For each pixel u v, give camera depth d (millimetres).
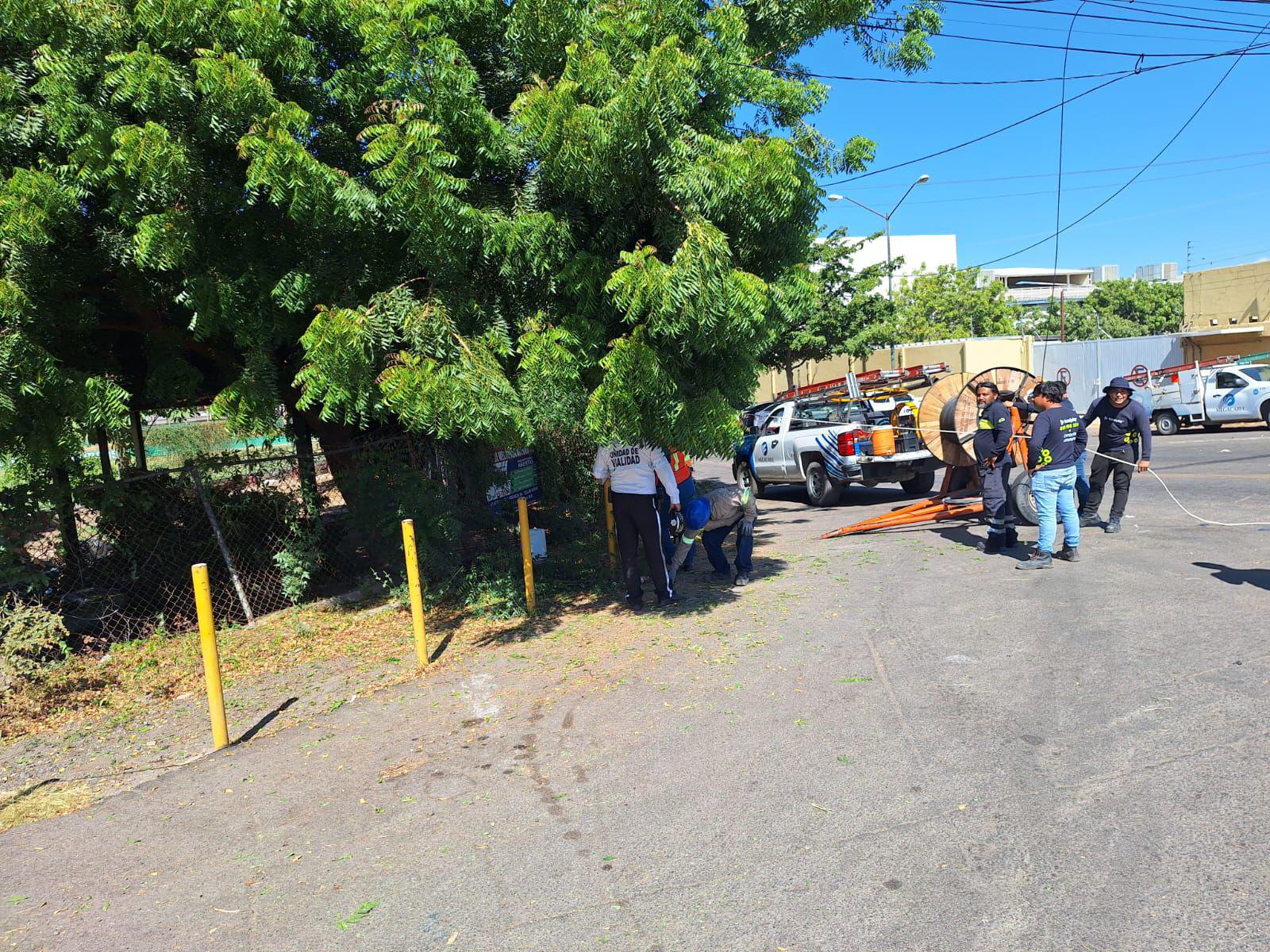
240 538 8383
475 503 9789
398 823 4004
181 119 5902
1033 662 5324
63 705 6027
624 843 3623
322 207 5594
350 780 4520
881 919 2959
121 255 6230
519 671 6027
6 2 5453
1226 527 8766
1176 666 5039
